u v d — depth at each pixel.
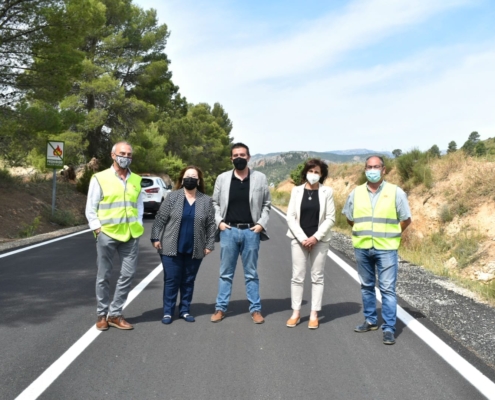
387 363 4.83
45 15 17.53
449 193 16.69
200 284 8.49
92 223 5.80
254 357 4.98
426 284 8.49
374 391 4.18
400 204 5.78
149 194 21.30
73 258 10.89
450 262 13.09
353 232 6.01
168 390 4.16
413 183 18.92
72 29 18.61
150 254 11.78
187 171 6.26
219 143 59.25
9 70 18.09
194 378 4.43
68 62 18.25
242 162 6.20
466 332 5.82
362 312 6.78
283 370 4.64
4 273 9.14
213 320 6.23
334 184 32.34
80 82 28.73
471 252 13.21
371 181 5.89
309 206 6.14
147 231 16.53
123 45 31.61
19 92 18.25
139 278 8.91
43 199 20.52
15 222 16.80
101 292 5.88
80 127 28.25
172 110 56.38
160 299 7.39
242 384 4.31
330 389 4.21
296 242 6.17
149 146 33.53
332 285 8.48
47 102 19.09
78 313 6.52
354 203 6.00
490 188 15.59
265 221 6.29
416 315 6.52
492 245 13.02
